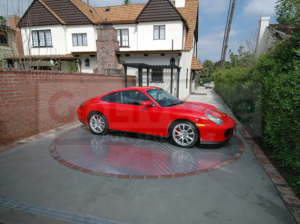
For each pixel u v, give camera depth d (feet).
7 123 13.55
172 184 8.84
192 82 68.03
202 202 7.59
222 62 62.69
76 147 13.29
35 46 52.39
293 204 7.47
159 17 45.65
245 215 6.90
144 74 44.21
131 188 8.52
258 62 14.92
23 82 14.48
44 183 8.91
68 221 6.64
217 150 12.91
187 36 52.95
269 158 11.69
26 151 12.55
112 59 41.29
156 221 6.61
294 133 8.71
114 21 48.78
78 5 51.98
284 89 9.42
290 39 11.27
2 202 7.61
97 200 7.72
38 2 50.06
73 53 45.14
